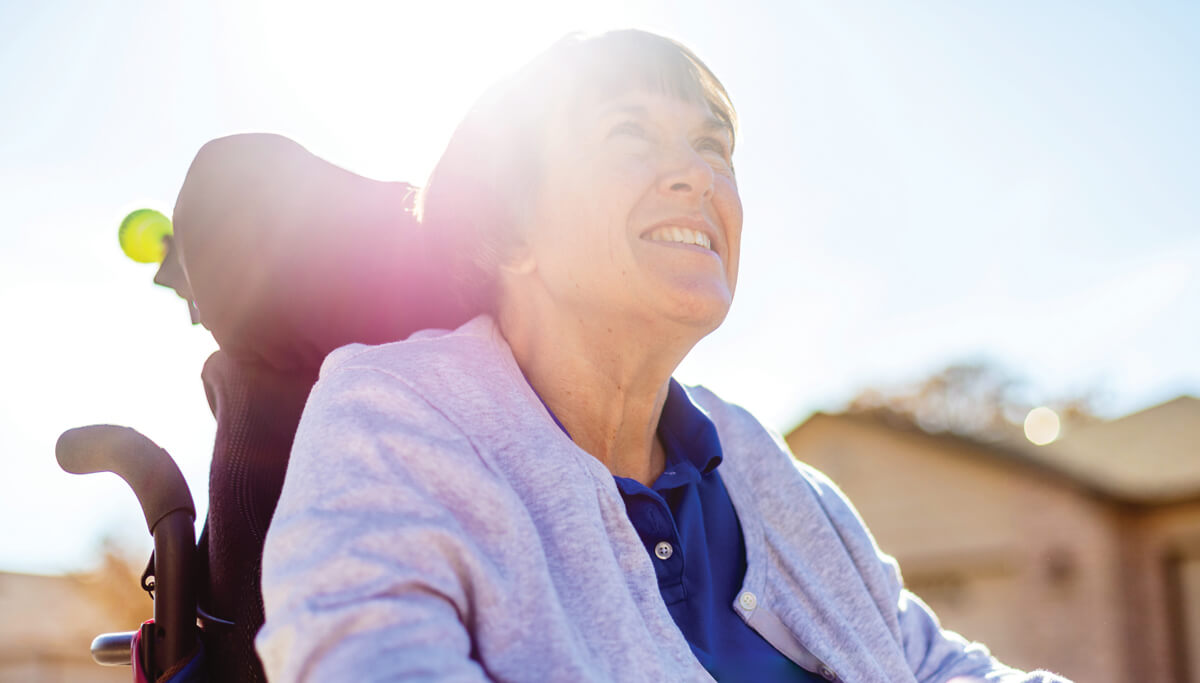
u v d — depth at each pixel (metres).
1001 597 11.70
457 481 1.01
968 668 1.46
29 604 12.08
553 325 1.26
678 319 1.20
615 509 1.09
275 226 1.39
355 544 0.90
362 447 1.00
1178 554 10.70
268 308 1.37
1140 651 10.69
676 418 1.36
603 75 1.27
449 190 1.32
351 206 1.45
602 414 1.28
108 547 12.41
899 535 12.59
